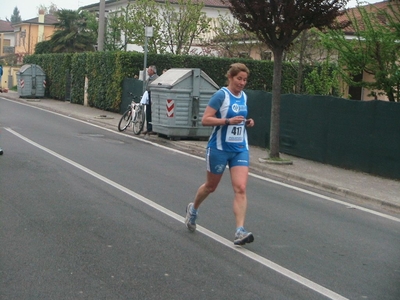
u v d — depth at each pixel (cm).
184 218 827
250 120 710
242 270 624
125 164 1261
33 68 3412
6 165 1150
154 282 571
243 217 697
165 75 1811
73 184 1010
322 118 1458
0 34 7956
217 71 2736
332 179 1233
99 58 2767
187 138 1792
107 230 744
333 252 718
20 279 562
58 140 1586
